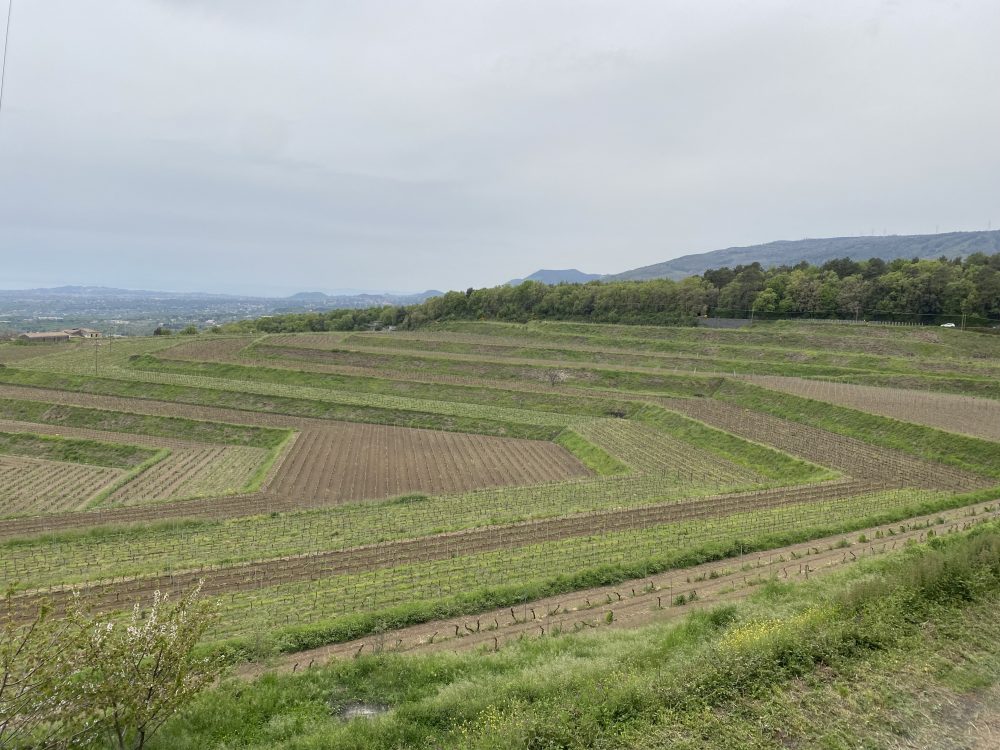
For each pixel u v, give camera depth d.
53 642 13.98
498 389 102.75
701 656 19.02
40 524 50.62
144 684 14.67
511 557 36.81
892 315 128.12
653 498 51.72
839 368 101.69
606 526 43.75
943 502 44.78
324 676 20.62
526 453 75.19
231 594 32.72
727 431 75.75
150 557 40.78
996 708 16.47
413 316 194.88
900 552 30.64
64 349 145.38
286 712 18.59
